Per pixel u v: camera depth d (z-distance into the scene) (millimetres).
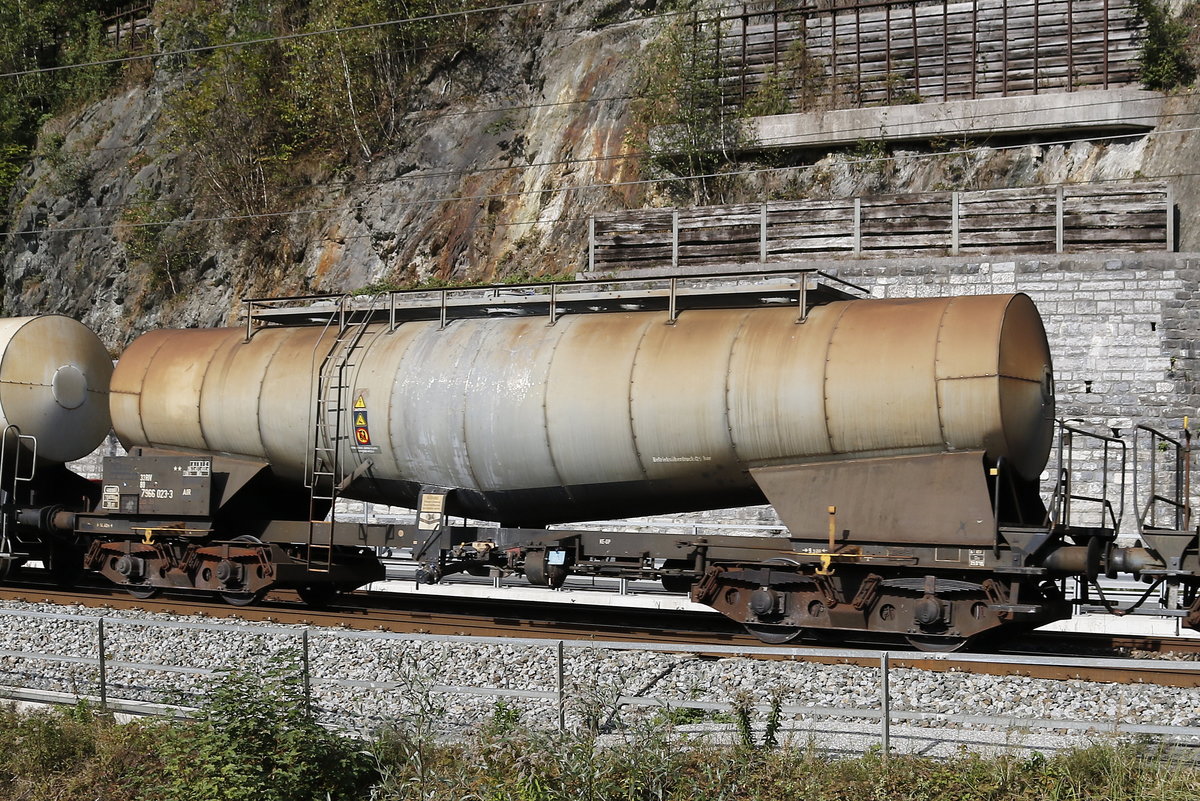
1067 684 10609
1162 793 7539
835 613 12688
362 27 36125
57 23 55656
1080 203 24297
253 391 16125
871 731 9430
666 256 28000
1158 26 28047
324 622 14977
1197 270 22531
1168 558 12195
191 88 42844
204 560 16391
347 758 8766
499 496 14844
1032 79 28938
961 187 28438
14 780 9148
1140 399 22734
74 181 44750
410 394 14898
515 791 8109
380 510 26062
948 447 12352
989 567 11922
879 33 30766
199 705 10156
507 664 12047
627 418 13594
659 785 8109
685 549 13570
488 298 15047
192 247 40375
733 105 31484
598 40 35438
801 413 12781
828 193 29594
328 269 36250
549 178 33688
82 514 17344
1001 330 12242
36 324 18594
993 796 7840
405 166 36906
